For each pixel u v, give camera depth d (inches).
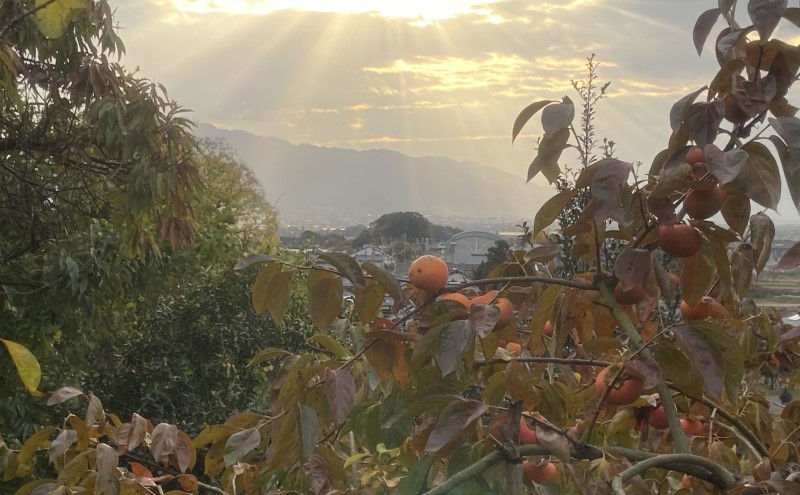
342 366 61.6
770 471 58.5
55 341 309.6
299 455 57.4
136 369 321.1
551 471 62.7
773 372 108.5
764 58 57.2
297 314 344.8
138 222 272.1
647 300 69.1
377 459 97.3
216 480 263.9
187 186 277.9
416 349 57.5
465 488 60.3
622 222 53.2
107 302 311.6
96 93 251.6
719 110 53.2
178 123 264.4
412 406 59.3
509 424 55.2
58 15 66.3
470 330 54.7
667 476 77.5
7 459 75.1
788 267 62.1
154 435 74.9
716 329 56.0
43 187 273.0
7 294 253.8
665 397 58.7
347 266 60.4
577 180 58.1
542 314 70.6
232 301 341.7
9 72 213.9
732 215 60.1
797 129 50.9
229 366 323.3
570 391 64.5
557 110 59.1
